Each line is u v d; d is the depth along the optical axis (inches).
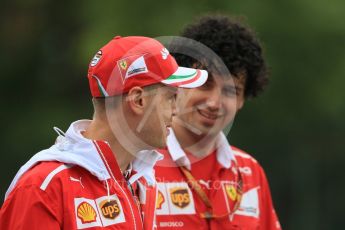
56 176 469.1
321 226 2842.0
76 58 2025.1
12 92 2210.9
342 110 2105.1
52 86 2199.8
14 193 468.8
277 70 1895.9
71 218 467.8
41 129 2060.8
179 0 1781.5
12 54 2239.2
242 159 625.0
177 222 581.6
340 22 1930.4
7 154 2095.2
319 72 1953.7
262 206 625.3
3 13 2242.9
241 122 2038.6
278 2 1866.4
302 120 2065.7
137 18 1802.4
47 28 2236.7
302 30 1897.1
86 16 1942.7
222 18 628.7
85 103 2143.2
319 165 2586.1
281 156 2315.5
